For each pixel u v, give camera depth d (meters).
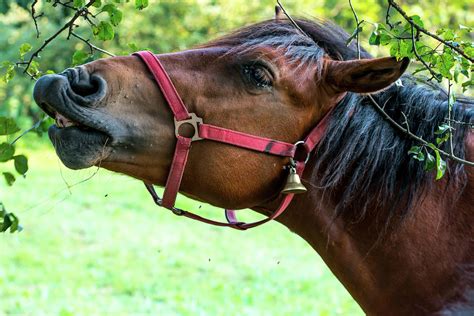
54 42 16.22
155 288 9.65
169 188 2.53
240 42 2.63
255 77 2.54
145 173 2.54
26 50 2.85
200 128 2.50
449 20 12.24
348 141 2.64
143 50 2.68
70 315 8.22
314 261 11.31
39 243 11.73
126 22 17.14
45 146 20.16
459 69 2.51
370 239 2.72
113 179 3.26
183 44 17.48
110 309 8.61
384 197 2.67
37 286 9.50
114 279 10.00
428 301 2.67
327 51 2.74
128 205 14.68
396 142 2.67
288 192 2.55
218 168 2.53
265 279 10.20
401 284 2.70
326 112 2.63
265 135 2.55
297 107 2.57
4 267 10.30
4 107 19.98
